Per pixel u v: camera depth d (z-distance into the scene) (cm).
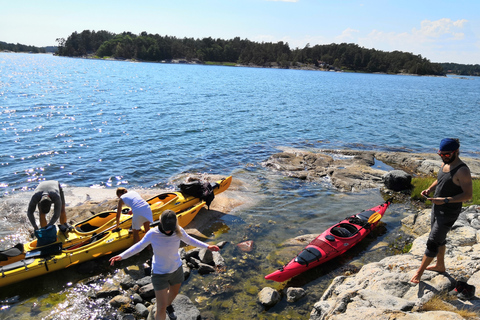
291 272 750
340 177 1514
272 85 7394
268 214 1117
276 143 2167
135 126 2405
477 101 6269
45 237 765
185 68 15112
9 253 725
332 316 516
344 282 666
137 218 815
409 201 1312
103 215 916
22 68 10256
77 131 2183
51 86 5097
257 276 770
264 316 640
